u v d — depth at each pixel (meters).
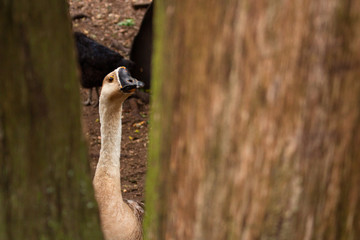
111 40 13.49
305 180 2.37
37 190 2.54
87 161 2.78
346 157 2.41
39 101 2.43
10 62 2.32
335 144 2.36
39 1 2.35
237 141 2.38
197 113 2.45
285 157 2.33
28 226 2.55
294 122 2.28
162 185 2.74
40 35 2.38
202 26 2.34
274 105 2.27
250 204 2.44
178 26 2.45
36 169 2.51
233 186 2.45
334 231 2.53
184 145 2.55
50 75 2.45
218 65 2.32
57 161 2.57
